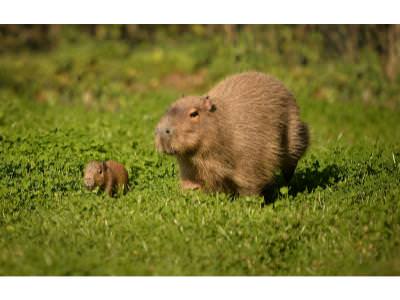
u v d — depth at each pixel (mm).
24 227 15102
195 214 15453
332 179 18672
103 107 35219
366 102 38625
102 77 41500
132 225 14945
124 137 24094
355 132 30828
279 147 17469
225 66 41312
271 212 15586
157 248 13852
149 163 20141
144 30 51000
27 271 12766
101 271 12961
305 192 17984
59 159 19938
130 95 37500
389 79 40406
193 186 17234
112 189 18469
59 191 17781
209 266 13289
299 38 42281
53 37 51781
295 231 14727
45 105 34812
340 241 14336
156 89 40750
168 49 47812
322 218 15344
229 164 16672
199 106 16203
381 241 14125
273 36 41844
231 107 16906
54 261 12984
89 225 15133
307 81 39594
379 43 41156
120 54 47188
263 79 17969
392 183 17703
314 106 35188
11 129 24656
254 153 16812
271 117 17297
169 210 15719
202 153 16359
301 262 13836
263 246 13922
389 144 24062
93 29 51500
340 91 39656
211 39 46562
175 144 15875
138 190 18156
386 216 14969
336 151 22094
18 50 50906
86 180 17969
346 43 42250
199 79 42250
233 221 14883
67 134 23094
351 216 15352
